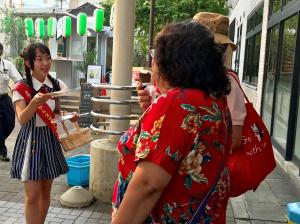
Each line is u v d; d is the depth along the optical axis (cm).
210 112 138
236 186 209
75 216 386
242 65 1245
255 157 211
